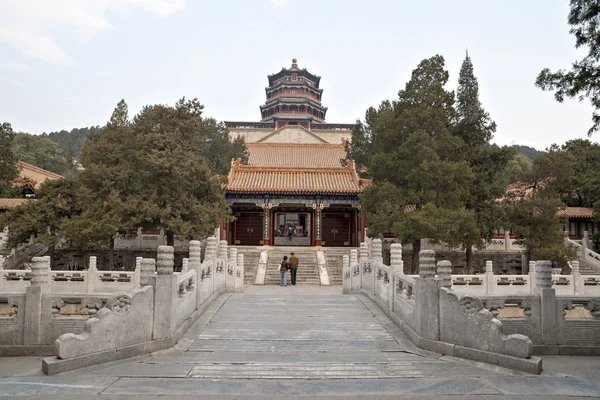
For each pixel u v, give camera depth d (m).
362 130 47.50
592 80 11.80
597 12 11.29
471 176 31.25
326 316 14.59
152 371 8.84
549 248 33.72
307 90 92.50
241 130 86.56
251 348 10.81
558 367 9.41
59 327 10.57
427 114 31.84
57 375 8.48
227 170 49.22
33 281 10.70
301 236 52.66
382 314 14.91
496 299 10.76
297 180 46.25
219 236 41.38
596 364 9.73
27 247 37.62
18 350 10.44
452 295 10.20
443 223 29.05
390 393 7.68
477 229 30.64
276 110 91.69
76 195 34.19
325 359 9.89
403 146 31.94
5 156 43.50
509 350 9.08
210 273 16.89
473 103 35.66
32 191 48.97
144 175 33.12
